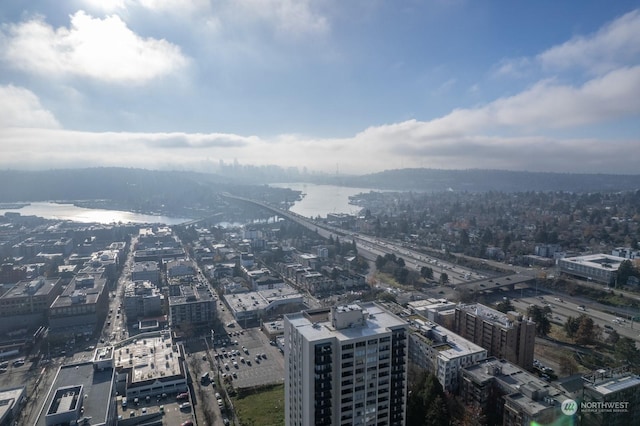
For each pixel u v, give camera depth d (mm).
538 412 188250
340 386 148500
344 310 157500
